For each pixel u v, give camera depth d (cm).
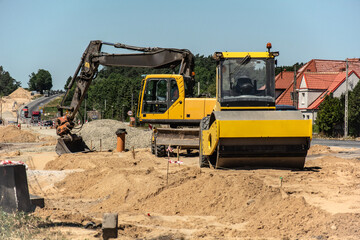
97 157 2948
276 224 1302
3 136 6556
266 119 1905
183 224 1392
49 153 3775
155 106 2948
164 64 3178
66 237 1170
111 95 19162
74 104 3338
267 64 2153
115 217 1200
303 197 1480
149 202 1678
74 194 1972
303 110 8644
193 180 1800
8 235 1141
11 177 1427
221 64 2161
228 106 2139
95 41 3303
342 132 7462
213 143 1964
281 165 2055
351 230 1168
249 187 1622
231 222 1395
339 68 9444
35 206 1505
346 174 2027
